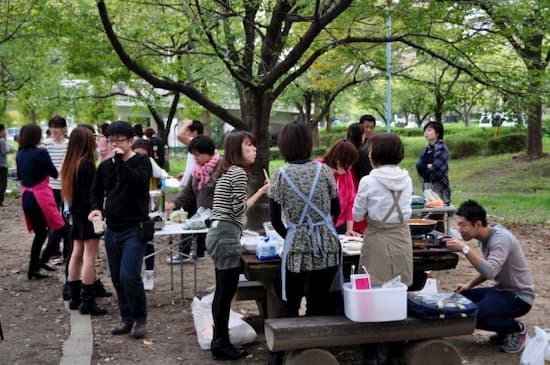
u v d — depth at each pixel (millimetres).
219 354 4434
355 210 4027
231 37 6844
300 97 13758
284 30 7680
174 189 15094
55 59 11695
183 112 17359
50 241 7203
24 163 6586
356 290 3840
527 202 13102
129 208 4801
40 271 7270
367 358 4199
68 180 5328
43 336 5016
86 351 4562
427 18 7289
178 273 7109
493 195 14461
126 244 4840
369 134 6922
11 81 12461
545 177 16516
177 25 7633
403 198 3963
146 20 7629
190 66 8867
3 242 9250
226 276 4273
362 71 12812
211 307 4883
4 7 9586
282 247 4320
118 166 4742
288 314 4148
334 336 3859
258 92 7094
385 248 3975
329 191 3971
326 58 10508
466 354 4520
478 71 7711
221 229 4199
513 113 8117
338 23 8086
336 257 3926
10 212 12227
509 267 4500
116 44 6418
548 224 10469
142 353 4586
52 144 7395
